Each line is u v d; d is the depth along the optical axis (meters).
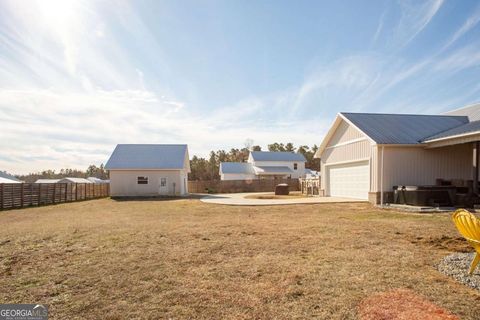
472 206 11.65
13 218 11.01
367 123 15.80
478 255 3.95
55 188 19.19
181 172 25.58
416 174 13.98
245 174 45.62
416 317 2.89
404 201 12.75
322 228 7.70
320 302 3.27
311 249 5.54
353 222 8.66
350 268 4.39
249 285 3.78
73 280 4.04
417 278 3.96
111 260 4.95
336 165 18.77
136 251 5.52
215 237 6.71
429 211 10.86
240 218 9.91
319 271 4.27
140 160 25.58
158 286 3.78
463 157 14.45
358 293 3.48
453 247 5.56
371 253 5.21
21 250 5.70
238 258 4.98
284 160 46.47
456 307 3.10
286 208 12.92
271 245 5.88
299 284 3.79
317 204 14.34
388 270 4.29
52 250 5.68
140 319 2.95
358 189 16.09
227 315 3.00
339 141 18.11
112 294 3.56
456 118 17.23
